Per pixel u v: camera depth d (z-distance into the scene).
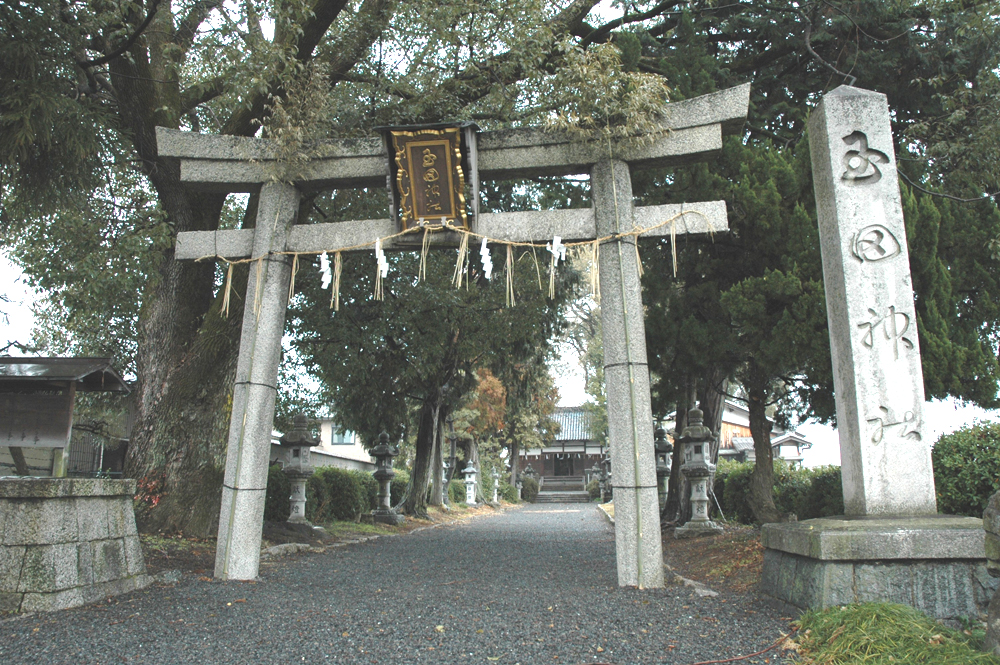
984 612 4.46
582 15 10.76
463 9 8.80
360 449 33.56
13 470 10.37
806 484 12.59
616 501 6.38
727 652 4.18
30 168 7.02
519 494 42.03
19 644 4.36
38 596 5.14
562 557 9.80
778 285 7.52
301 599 5.78
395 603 5.64
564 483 50.62
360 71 10.59
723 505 15.91
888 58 9.37
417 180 6.77
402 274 13.52
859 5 9.29
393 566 8.39
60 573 5.29
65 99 6.55
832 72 9.95
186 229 9.71
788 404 10.45
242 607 5.41
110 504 5.91
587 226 6.84
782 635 4.46
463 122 6.48
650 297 9.25
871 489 5.06
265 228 7.20
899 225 5.43
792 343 7.46
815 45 10.09
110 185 8.84
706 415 14.20
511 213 6.93
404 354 15.26
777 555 5.56
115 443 16.14
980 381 7.10
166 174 9.48
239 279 9.66
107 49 8.66
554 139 6.91
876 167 5.53
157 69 10.12
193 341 9.77
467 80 10.46
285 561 8.45
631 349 6.48
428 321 13.77
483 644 4.40
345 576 7.28
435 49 9.70
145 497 9.07
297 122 7.13
